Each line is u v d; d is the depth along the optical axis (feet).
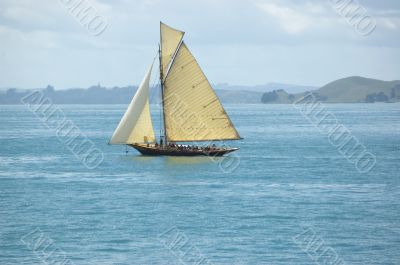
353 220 612.70
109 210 649.20
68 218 620.49
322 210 649.20
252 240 551.59
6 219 616.39
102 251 524.93
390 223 602.03
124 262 501.56
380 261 506.89
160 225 594.24
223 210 648.38
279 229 582.35
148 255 517.14
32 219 615.98
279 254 520.83
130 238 557.33
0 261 507.30
